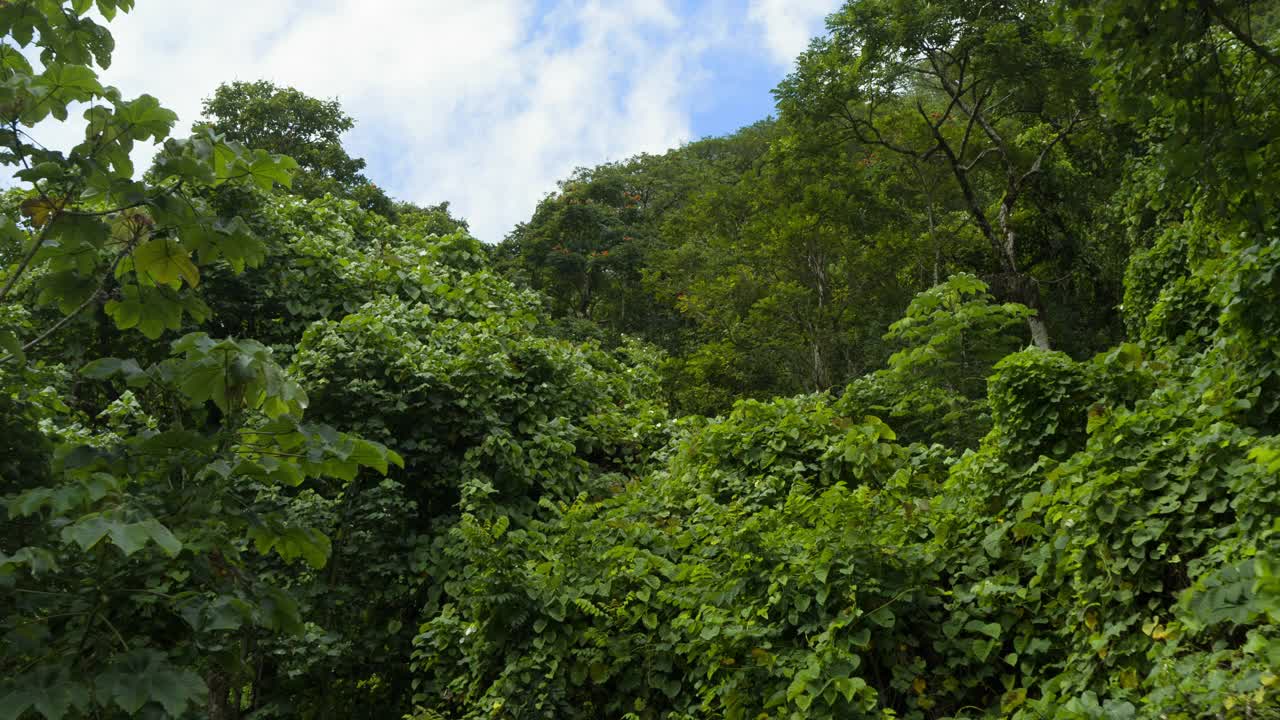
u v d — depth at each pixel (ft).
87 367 9.05
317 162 83.76
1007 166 75.72
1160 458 15.24
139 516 8.08
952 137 78.69
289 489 28.32
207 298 35.19
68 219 9.41
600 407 37.32
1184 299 27.81
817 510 19.29
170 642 9.14
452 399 31.42
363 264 39.04
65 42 10.99
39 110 9.12
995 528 18.33
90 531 7.45
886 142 73.82
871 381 32.09
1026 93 70.08
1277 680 10.36
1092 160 82.89
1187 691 11.22
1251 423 16.88
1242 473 13.64
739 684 17.33
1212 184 19.20
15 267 9.77
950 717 16.21
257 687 25.48
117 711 8.29
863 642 16.19
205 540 9.11
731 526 19.13
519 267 115.03
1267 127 19.36
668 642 19.65
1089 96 67.41
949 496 20.12
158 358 35.42
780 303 79.30
